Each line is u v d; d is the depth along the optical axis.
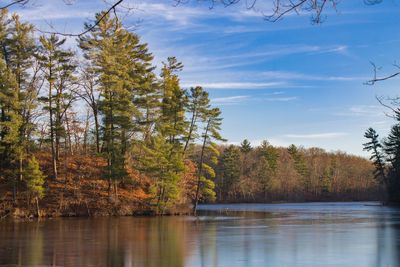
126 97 55.50
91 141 68.25
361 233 35.31
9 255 24.30
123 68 55.16
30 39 50.88
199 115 61.31
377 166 95.31
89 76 54.84
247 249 26.64
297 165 127.50
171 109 61.78
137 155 62.03
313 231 37.22
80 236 33.41
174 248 27.17
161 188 57.53
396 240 30.56
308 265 21.45
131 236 33.41
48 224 43.16
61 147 65.06
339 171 133.88
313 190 128.12
